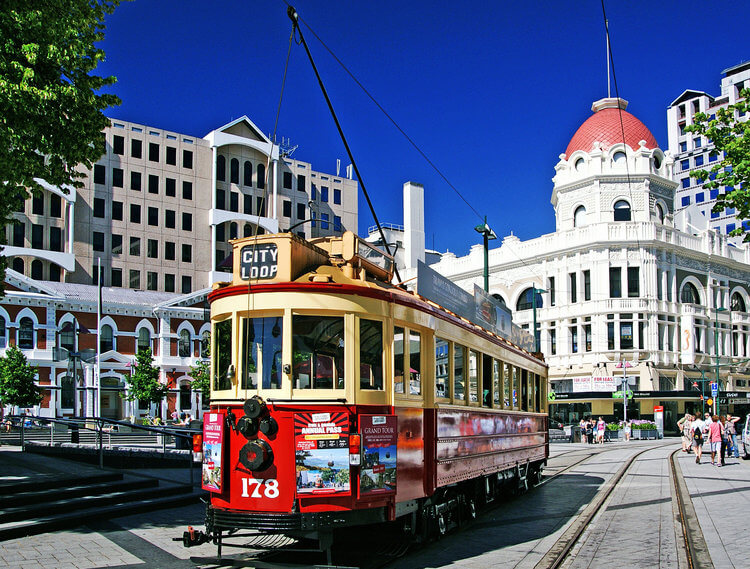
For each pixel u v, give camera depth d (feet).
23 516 34.01
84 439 81.05
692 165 330.13
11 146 37.32
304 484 25.44
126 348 167.32
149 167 201.77
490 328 46.06
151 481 44.55
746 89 60.44
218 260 210.38
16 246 177.27
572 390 177.68
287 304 26.99
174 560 29.01
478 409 39.91
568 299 179.83
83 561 28.19
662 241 175.11
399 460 28.81
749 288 205.26
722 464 79.51
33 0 38.47
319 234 234.17
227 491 26.45
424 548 33.06
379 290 28.55
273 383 26.73
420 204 220.02
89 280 189.26
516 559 30.71
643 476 67.82
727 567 28.73
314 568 25.46
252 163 220.43
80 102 39.50
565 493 55.31
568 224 183.73
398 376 29.50
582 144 184.55
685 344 179.11
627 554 31.99
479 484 41.96
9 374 134.10
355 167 32.81
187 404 173.37
